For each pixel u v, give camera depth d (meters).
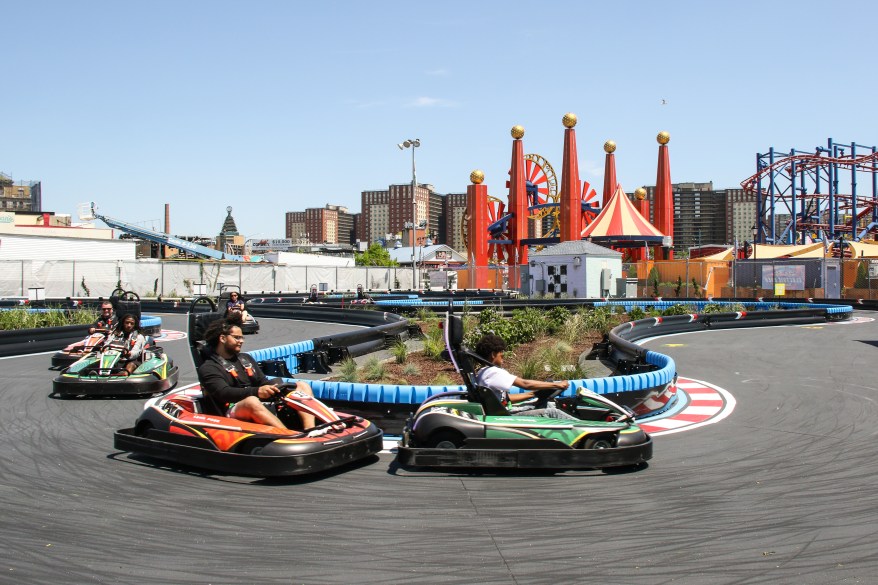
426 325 22.34
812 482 6.62
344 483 6.62
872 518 5.59
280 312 30.16
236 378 7.44
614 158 61.59
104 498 6.19
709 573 4.55
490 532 5.32
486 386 7.22
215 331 7.39
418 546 5.05
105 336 13.98
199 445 6.95
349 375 11.83
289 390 7.16
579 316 20.59
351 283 55.06
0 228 57.81
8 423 9.33
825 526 5.42
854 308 34.16
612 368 13.52
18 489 6.45
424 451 6.85
